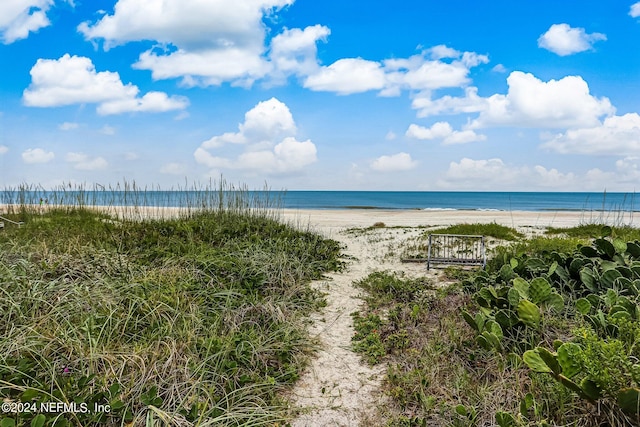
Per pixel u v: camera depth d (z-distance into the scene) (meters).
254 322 4.58
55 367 3.13
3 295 4.12
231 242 8.02
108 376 3.13
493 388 3.22
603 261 5.36
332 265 8.16
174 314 4.33
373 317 5.27
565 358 2.70
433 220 20.28
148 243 7.61
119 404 2.82
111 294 4.48
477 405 3.07
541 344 3.75
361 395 3.58
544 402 2.91
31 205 12.21
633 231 12.28
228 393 3.30
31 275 4.74
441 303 5.48
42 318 3.74
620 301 3.75
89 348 3.40
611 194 125.50
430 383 3.47
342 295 6.45
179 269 5.89
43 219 10.57
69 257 5.69
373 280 7.05
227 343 3.87
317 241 9.80
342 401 3.49
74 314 3.92
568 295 5.01
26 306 3.98
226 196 11.17
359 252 10.08
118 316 4.04
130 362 3.31
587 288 4.95
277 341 4.35
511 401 3.03
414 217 22.94
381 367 4.06
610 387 2.54
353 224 17.61
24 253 5.71
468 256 9.23
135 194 10.83
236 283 5.88
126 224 8.95
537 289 4.25
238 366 3.74
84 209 12.45
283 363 4.01
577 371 2.69
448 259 8.39
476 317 4.05
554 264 5.26
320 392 3.63
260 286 6.06
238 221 9.99
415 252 9.81
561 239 9.80
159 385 3.14
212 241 8.18
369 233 13.70
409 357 4.03
